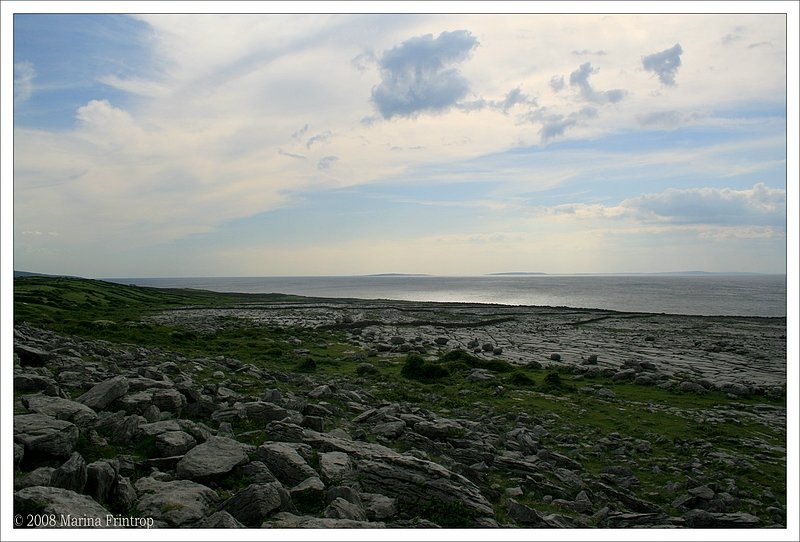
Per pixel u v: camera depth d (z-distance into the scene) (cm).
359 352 4334
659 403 2777
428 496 1274
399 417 2089
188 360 3139
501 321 8462
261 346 4431
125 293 13688
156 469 1275
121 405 1638
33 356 2116
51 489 996
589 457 1916
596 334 6694
